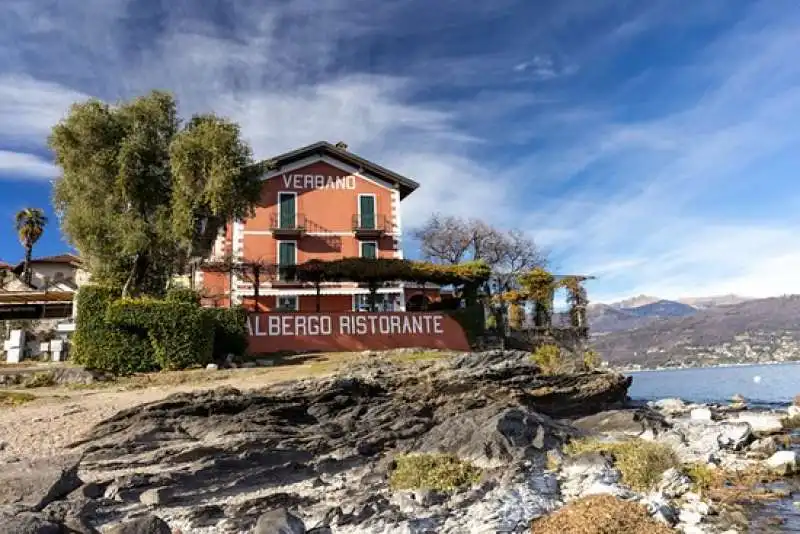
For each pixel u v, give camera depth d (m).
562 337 43.00
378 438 18.66
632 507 12.62
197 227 31.61
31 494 9.82
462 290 41.53
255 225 45.88
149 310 26.31
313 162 47.84
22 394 20.84
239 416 18.31
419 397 23.08
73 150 30.66
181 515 11.59
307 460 16.28
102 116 31.27
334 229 47.25
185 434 16.92
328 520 11.63
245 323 31.27
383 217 48.31
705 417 28.80
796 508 14.26
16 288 52.59
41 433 15.91
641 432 22.89
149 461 14.46
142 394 21.31
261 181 33.31
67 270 66.00
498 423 18.34
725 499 15.00
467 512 12.71
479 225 69.06
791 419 28.66
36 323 30.48
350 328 34.59
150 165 31.72
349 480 15.37
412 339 35.78
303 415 19.95
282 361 29.73
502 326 42.16
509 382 25.06
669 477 16.14
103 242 30.69
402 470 15.61
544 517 12.27
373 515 12.15
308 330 33.72
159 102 32.81
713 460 19.39
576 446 19.22
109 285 28.73
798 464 18.27
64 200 32.34
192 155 30.45
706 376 110.88
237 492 13.75
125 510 11.59
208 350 27.61
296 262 46.03
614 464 17.22
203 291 37.53
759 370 141.25
